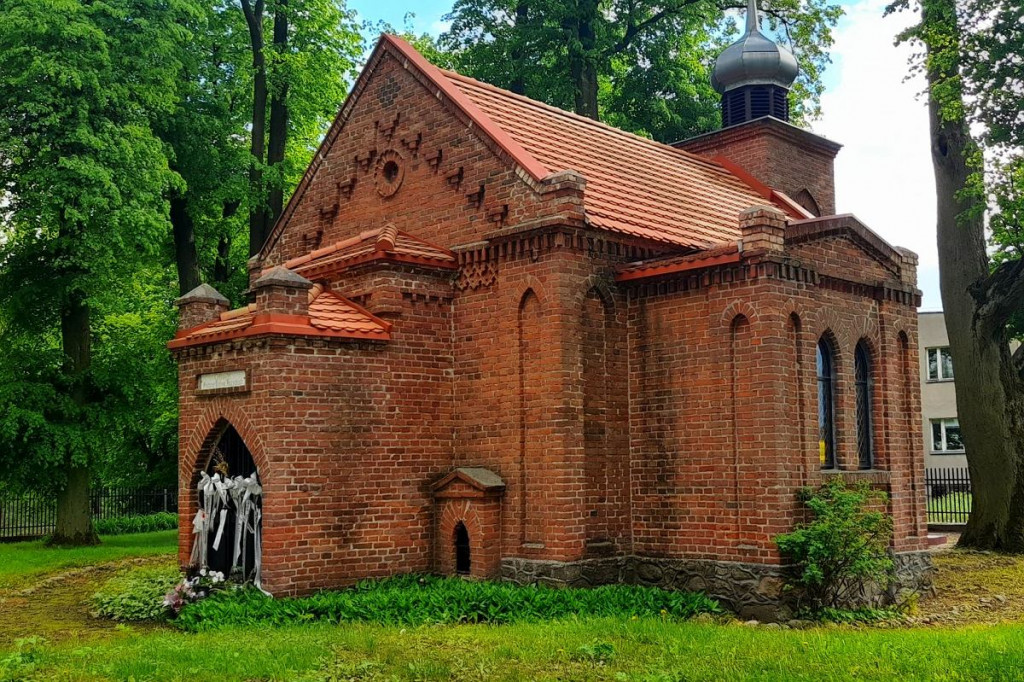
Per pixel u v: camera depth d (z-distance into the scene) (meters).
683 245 17.17
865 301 16.72
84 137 23.25
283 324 15.10
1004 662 10.45
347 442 15.67
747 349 14.88
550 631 12.22
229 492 16.31
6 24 23.11
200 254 31.94
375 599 13.90
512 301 16.09
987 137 21.31
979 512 23.88
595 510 15.62
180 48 26.61
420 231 18.03
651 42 35.38
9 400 24.55
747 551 14.64
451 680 10.16
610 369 16.06
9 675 10.39
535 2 32.88
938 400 48.03
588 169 18.39
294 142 33.25
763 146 25.75
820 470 15.37
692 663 10.57
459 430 16.78
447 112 17.72
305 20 31.22
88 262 24.39
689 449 15.48
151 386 27.12
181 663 10.77
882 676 9.98
